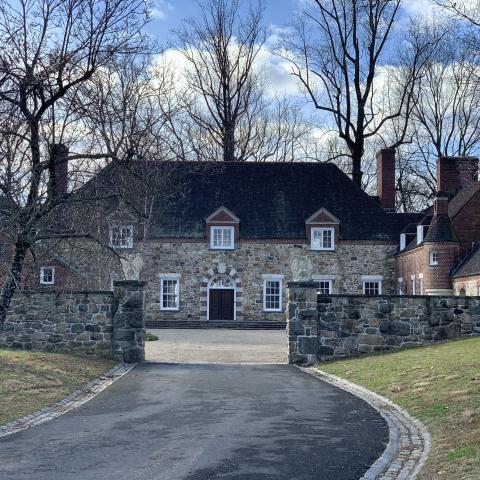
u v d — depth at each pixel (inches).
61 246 956.0
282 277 1774.1
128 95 1808.6
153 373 805.9
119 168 785.6
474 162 1824.6
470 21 750.5
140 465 386.0
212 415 541.0
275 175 1908.2
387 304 919.7
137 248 1747.0
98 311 907.4
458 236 1565.0
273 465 386.0
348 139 2167.8
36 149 654.5
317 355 911.0
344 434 469.4
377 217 1835.6
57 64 668.7
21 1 640.4
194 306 1765.5
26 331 908.6
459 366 670.5
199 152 2197.3
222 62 2273.6
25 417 536.7
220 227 1777.8
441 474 348.5
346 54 2139.5
